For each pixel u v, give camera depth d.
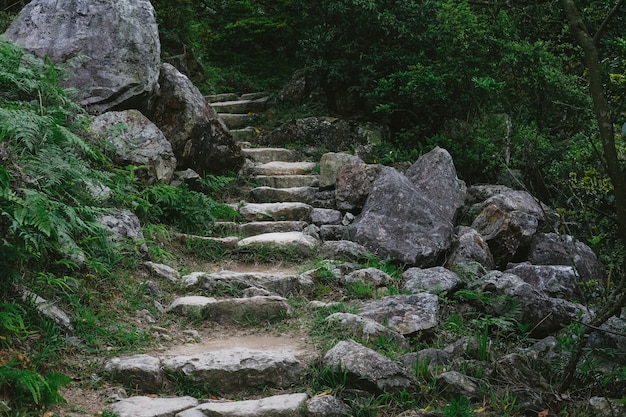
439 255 6.35
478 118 8.68
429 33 8.98
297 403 3.83
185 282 5.51
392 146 8.73
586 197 4.78
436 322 5.00
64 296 4.62
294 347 4.61
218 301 5.09
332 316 4.87
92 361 4.19
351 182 7.36
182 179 7.13
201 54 12.54
